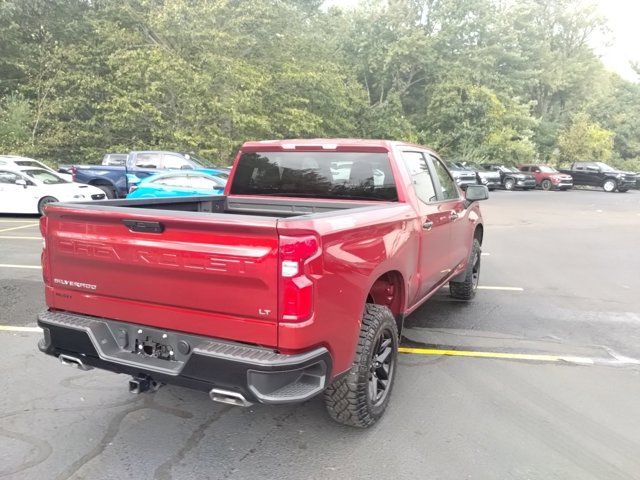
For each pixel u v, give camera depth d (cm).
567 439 344
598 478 301
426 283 463
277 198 483
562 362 482
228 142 2477
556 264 959
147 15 2552
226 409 382
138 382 311
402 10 3872
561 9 5072
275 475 301
